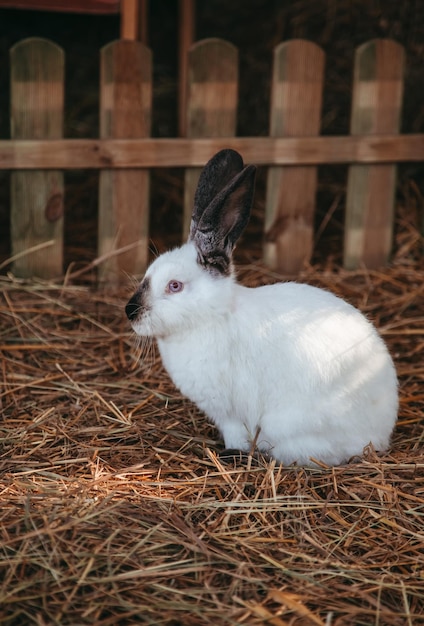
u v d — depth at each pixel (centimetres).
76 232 282
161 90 311
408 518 204
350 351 212
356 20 315
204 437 221
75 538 197
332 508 205
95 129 303
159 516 201
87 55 316
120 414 224
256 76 311
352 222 274
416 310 260
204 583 192
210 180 215
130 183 263
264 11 323
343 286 267
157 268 212
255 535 200
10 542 195
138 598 190
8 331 246
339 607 190
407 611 190
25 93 256
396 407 217
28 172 259
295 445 213
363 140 270
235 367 212
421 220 286
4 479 208
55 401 229
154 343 243
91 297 260
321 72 265
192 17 289
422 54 307
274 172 268
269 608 190
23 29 315
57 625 186
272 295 215
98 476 209
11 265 267
